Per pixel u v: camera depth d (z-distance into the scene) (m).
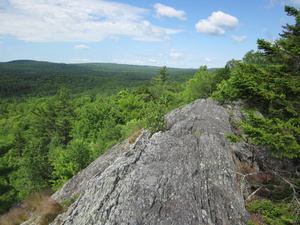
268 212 5.41
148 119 11.57
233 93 6.99
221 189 6.27
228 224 5.19
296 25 6.83
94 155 21.00
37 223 7.32
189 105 14.81
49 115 51.69
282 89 6.25
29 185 21.66
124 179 6.97
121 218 5.44
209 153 7.89
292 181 6.11
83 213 6.06
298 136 5.78
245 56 23.73
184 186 6.30
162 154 8.04
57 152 24.45
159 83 99.00
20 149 45.12
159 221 5.24
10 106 114.19
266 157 7.38
